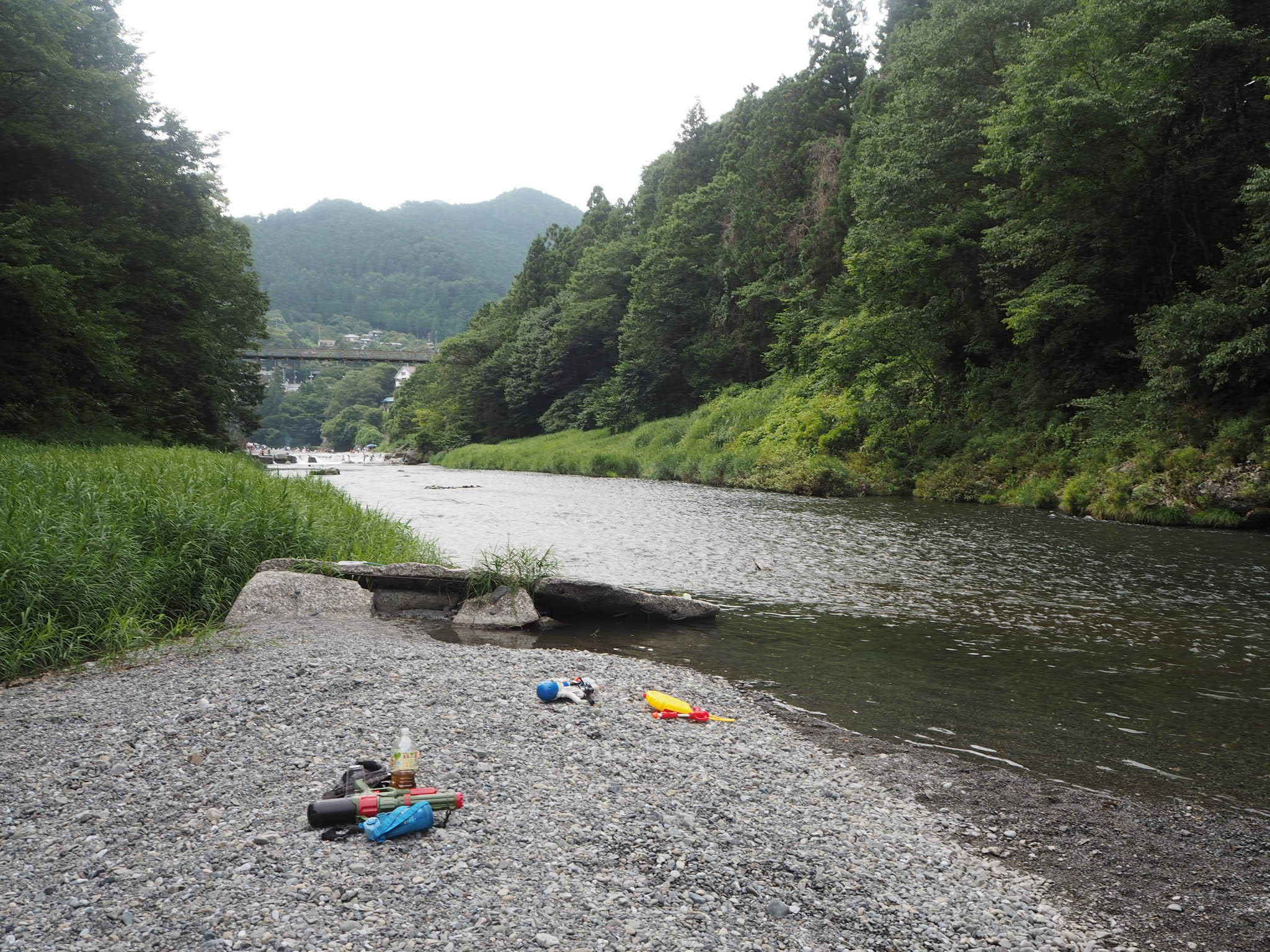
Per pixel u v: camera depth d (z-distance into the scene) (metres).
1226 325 22.56
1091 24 25.69
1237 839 5.08
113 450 20.62
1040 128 26.33
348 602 10.53
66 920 3.56
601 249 82.06
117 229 26.48
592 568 14.86
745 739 6.54
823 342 43.38
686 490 35.94
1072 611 11.62
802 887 4.20
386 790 4.68
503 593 10.87
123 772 5.23
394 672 7.56
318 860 4.09
